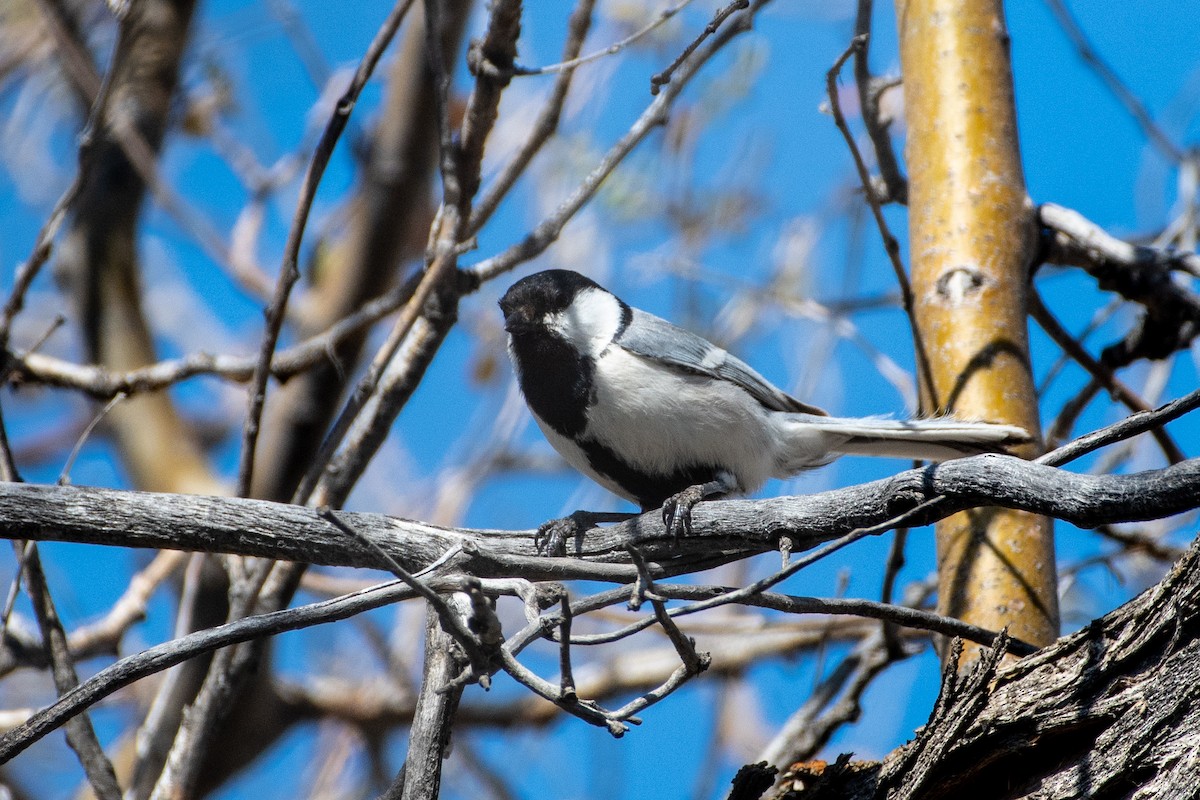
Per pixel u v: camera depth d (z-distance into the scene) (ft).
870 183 29.37
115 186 44.34
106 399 32.76
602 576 23.40
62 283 44.86
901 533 31.24
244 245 42.27
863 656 35.70
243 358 32.55
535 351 33.35
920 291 30.35
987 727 20.48
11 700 45.91
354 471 29.53
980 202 30.63
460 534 24.77
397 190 44.42
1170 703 18.94
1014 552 26.61
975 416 28.45
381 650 47.01
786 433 33.65
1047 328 34.47
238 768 44.68
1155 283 32.01
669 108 29.43
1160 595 19.54
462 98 43.45
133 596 34.19
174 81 43.57
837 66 28.32
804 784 23.56
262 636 21.52
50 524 23.09
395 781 20.86
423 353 28.55
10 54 45.57
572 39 28.91
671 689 19.48
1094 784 19.43
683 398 32.50
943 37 32.55
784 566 22.47
